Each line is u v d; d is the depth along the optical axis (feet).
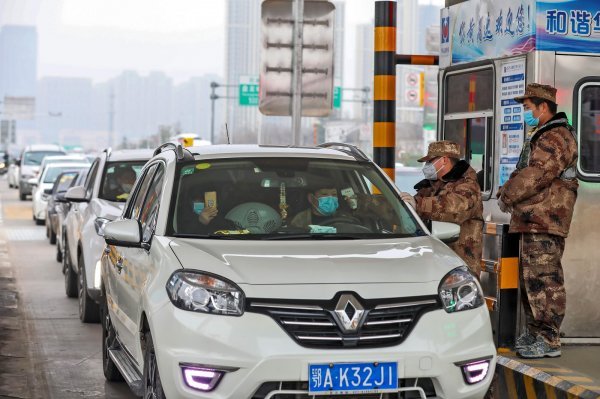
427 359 27.12
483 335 28.37
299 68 63.67
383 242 30.55
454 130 46.80
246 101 305.53
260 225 31.42
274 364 26.48
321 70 63.98
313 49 63.87
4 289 70.08
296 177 33.14
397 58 54.08
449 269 28.86
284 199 32.32
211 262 28.14
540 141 36.37
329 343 26.86
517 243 38.81
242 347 26.63
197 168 33.09
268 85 63.67
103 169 61.11
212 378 26.76
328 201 32.48
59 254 88.89
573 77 40.55
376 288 27.40
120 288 34.91
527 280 37.32
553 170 36.19
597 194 40.52
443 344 27.43
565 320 40.34
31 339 50.83
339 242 30.37
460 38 45.93
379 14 53.52
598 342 40.52
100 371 43.09
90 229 55.26
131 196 38.65
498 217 43.09
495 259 39.63
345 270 27.86
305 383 26.76
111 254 37.78
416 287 27.73
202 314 27.17
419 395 27.35
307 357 26.53
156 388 28.73
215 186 32.45
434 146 37.47
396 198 33.53
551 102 36.68
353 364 26.68
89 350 47.91
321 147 36.78
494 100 43.09
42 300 64.90
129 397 38.29
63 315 58.65
